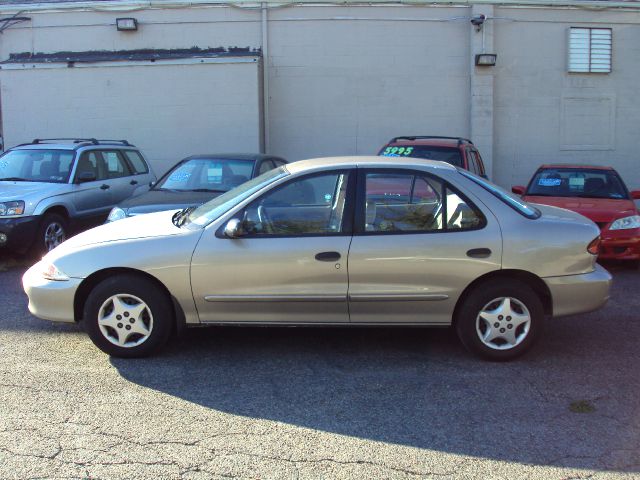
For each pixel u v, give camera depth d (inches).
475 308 188.1
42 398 163.9
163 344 191.6
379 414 157.5
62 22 545.0
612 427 151.3
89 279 188.9
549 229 188.2
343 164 193.2
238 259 184.4
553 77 555.5
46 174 362.3
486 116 546.3
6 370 182.5
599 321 239.1
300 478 127.5
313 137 553.6
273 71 545.3
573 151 565.3
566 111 560.7
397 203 188.4
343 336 217.2
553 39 550.6
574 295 189.3
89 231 205.0
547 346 209.2
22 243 320.2
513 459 135.9
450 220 187.6
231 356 196.9
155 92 522.9
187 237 186.7
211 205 206.1
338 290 185.5
